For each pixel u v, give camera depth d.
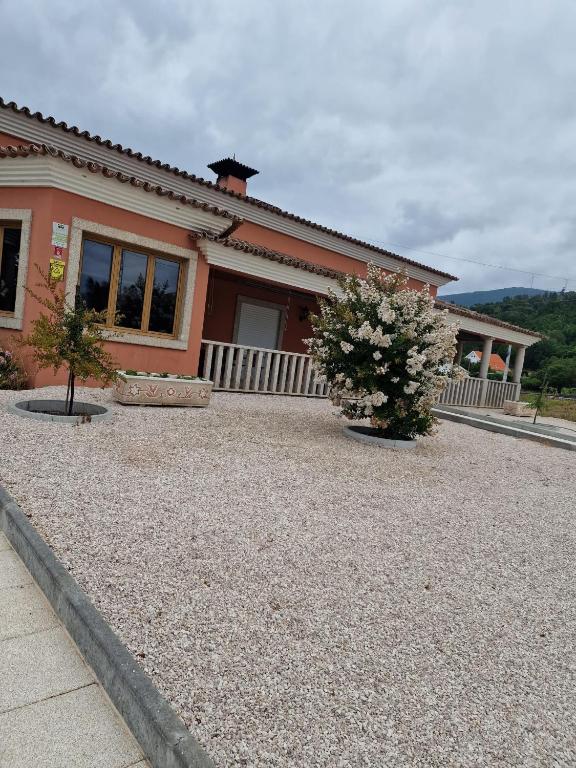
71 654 2.34
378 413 7.40
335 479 5.37
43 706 2.00
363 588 3.13
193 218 9.72
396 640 2.63
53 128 10.08
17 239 8.66
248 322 14.91
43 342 5.98
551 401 29.14
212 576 3.00
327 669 2.31
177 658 2.24
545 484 6.86
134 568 2.96
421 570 3.54
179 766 1.67
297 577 3.14
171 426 6.68
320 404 11.09
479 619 3.00
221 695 2.05
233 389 11.18
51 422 5.98
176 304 10.13
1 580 2.88
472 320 18.53
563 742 2.10
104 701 2.08
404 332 7.18
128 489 4.20
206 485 4.57
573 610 3.33
